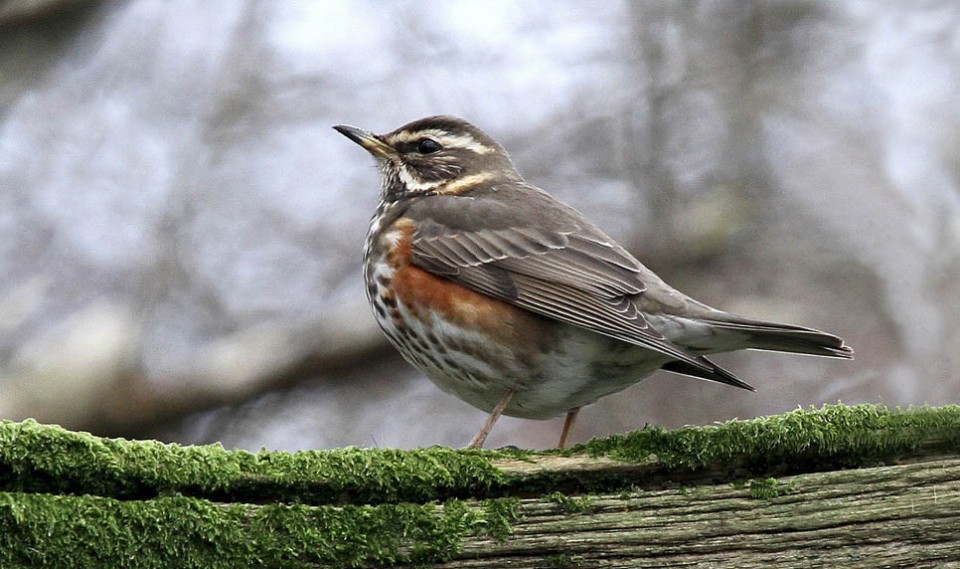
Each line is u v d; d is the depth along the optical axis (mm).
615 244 9492
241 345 15102
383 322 9391
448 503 6098
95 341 14484
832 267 16250
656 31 17344
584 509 6109
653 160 16938
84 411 14180
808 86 17391
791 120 17312
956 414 6492
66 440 5848
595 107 17062
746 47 17531
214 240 16500
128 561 5777
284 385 15305
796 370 15102
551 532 6066
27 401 13914
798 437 6406
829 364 15133
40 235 16234
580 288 8930
